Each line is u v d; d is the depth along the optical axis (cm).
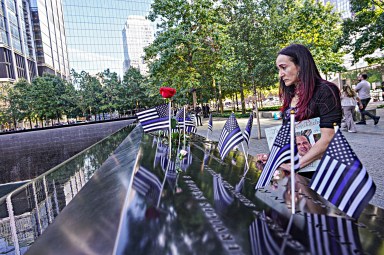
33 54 7075
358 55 1786
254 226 127
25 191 347
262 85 1254
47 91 4400
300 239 116
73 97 4688
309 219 138
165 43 1786
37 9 7325
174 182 203
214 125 2058
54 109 4462
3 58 5356
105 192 202
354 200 147
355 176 151
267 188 194
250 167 271
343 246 111
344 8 4659
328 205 159
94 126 2650
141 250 103
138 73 4856
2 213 269
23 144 2223
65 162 522
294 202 151
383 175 554
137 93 4847
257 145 992
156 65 1867
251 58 1244
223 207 150
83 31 7656
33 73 6994
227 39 1642
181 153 323
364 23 1683
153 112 471
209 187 192
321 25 2272
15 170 2161
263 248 106
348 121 1114
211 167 268
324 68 2225
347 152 159
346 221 137
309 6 2119
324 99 199
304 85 210
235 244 108
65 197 304
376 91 3316
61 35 9681
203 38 1869
